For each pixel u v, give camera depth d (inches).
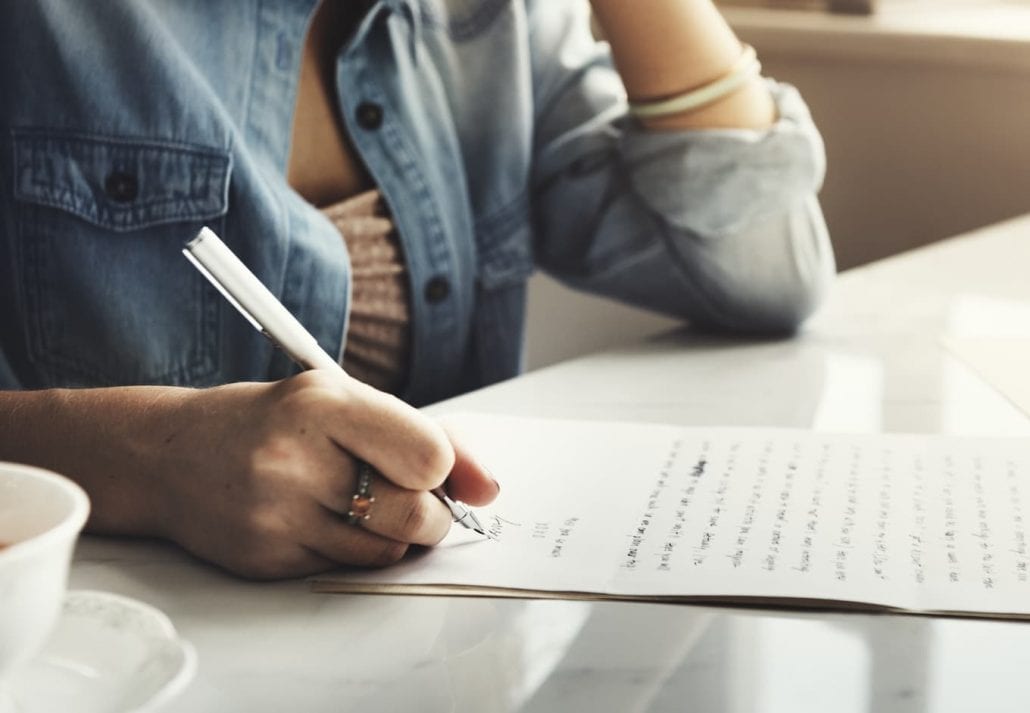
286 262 37.2
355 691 18.8
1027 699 18.3
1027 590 21.6
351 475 22.6
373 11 39.8
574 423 30.9
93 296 35.9
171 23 36.8
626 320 68.9
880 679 18.9
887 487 26.4
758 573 22.3
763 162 41.1
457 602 21.9
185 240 36.6
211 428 23.4
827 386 35.2
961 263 49.9
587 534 24.3
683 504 25.7
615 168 44.7
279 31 38.4
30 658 15.4
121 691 16.0
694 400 34.1
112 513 24.3
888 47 65.2
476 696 18.6
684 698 18.4
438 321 42.8
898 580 22.0
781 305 41.4
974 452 28.4
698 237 41.5
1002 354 37.6
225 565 23.0
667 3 41.5
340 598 22.1
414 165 41.7
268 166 38.2
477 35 44.4
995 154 65.4
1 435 25.0
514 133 44.9
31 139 35.1
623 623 20.9
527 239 46.0
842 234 69.1
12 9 34.9
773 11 69.7
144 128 35.8
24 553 14.5
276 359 38.4
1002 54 63.4
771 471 27.4
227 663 19.7
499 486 25.4
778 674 19.1
